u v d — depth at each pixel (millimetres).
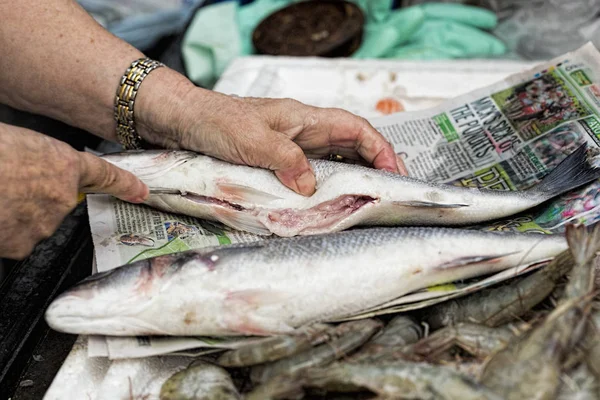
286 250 1321
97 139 2496
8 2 1646
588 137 1711
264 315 1270
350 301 1296
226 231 1609
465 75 2400
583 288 1172
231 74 2438
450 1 3068
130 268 1302
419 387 1042
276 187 1620
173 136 1710
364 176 1594
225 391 1174
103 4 3072
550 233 1475
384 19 2967
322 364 1182
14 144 1217
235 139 1569
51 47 1677
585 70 1889
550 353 1062
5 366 1401
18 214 1263
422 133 1953
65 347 1470
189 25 2979
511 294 1296
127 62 1710
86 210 1837
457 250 1343
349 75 2424
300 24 2836
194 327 1274
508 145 1819
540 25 2838
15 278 1622
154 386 1285
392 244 1340
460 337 1200
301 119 1702
